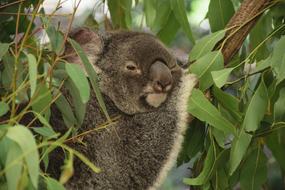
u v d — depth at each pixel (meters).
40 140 6.46
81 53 6.87
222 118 7.77
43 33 7.71
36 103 6.59
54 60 6.84
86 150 8.01
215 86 8.11
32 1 8.60
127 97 8.63
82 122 7.54
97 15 12.11
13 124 6.09
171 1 8.88
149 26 9.57
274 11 8.42
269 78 8.24
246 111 7.73
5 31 8.66
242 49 9.14
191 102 7.96
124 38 8.84
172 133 8.73
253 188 8.43
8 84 6.93
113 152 8.29
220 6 8.88
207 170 8.00
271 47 9.21
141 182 8.48
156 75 8.38
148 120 8.69
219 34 8.21
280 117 7.79
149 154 8.58
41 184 6.15
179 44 15.18
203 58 8.10
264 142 8.63
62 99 6.98
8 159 5.20
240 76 8.80
